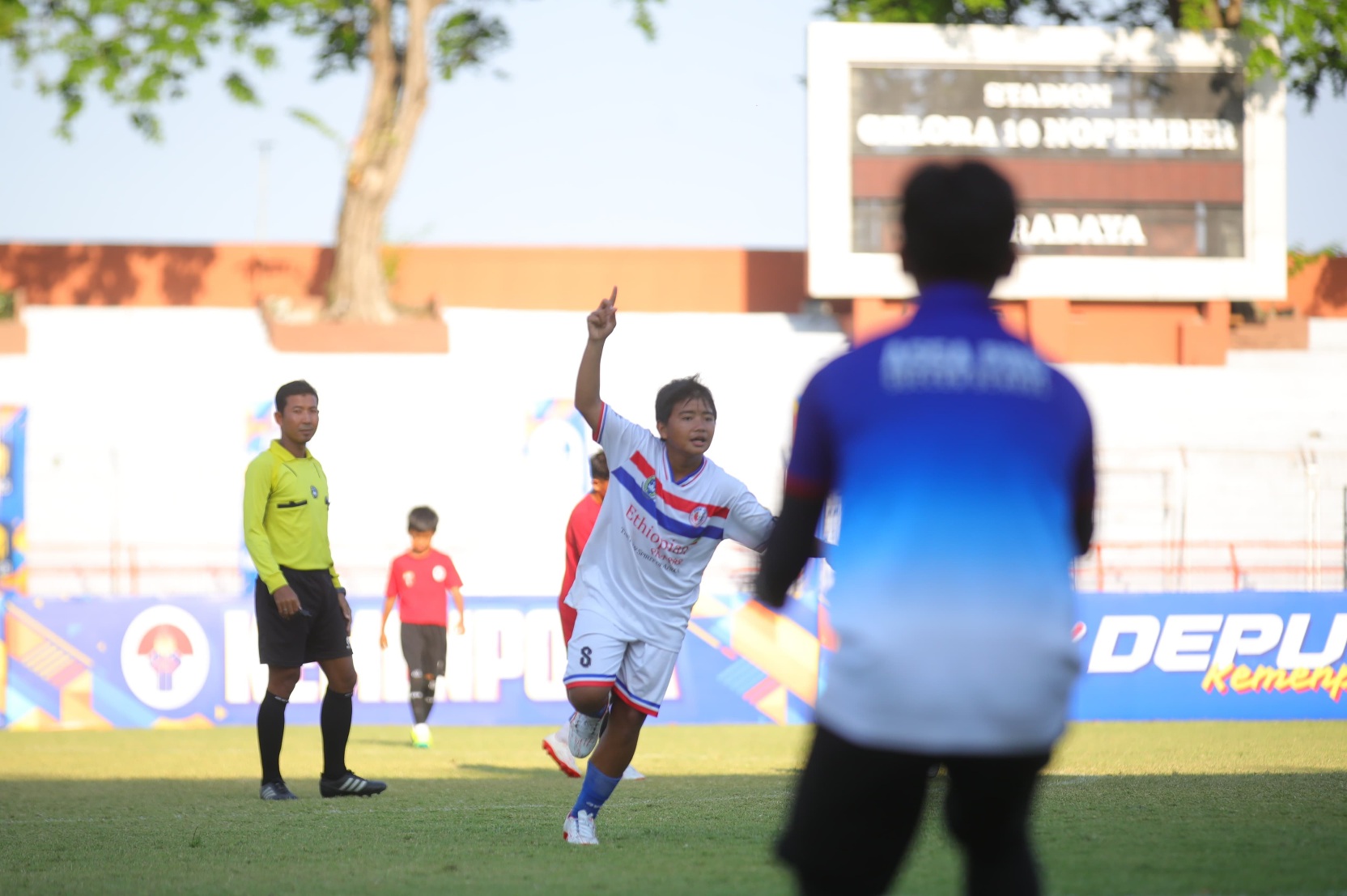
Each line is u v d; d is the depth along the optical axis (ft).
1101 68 282.56
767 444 290.97
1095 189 284.82
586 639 64.28
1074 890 47.16
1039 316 291.17
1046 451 28.94
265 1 286.25
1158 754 114.93
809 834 30.55
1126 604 158.61
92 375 301.63
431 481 282.56
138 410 292.20
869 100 278.87
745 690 158.81
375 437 289.53
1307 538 273.95
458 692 160.56
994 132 281.95
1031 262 285.02
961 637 27.94
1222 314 303.27
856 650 28.63
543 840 65.82
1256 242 287.07
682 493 63.41
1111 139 284.00
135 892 52.26
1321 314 345.31
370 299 321.73
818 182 278.46
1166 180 285.23
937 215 30.22
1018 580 28.17
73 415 289.74
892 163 279.49
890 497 28.66
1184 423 294.05
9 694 157.28
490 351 314.35
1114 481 281.54
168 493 274.98
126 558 262.26
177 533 270.67
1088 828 63.16
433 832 69.62
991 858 31.78
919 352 29.43
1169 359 306.55
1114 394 299.17
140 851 64.08
